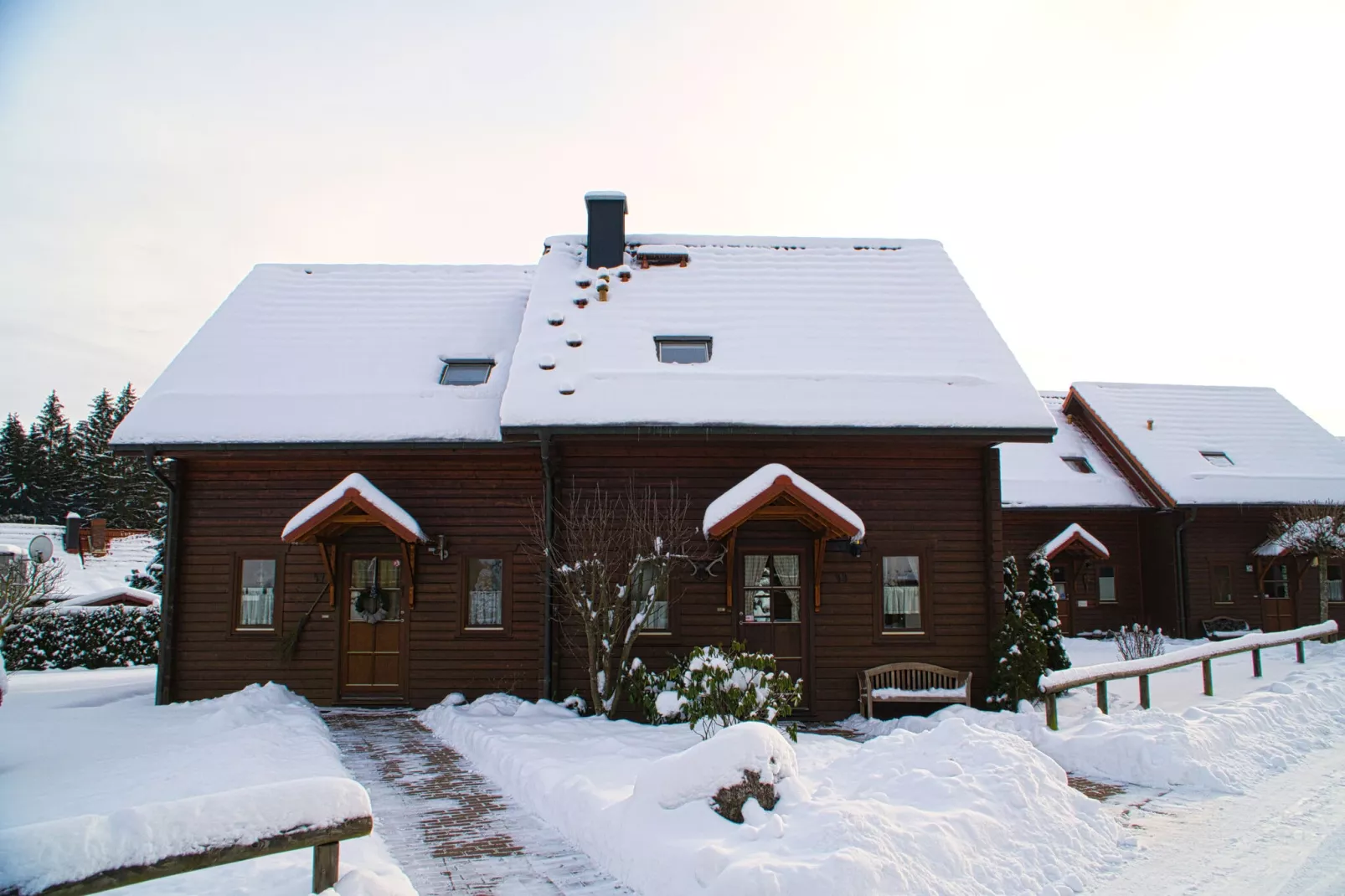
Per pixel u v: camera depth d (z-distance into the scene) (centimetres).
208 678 1300
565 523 1224
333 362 1435
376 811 734
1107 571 2342
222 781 751
